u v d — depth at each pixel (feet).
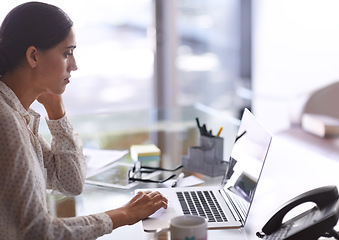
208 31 15.57
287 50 15.61
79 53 15.75
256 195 5.63
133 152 6.94
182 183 5.98
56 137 5.62
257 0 15.76
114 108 16.47
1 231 3.90
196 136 8.02
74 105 16.17
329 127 10.41
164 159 6.90
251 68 16.17
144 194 4.77
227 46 15.92
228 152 6.99
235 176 5.34
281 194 5.61
